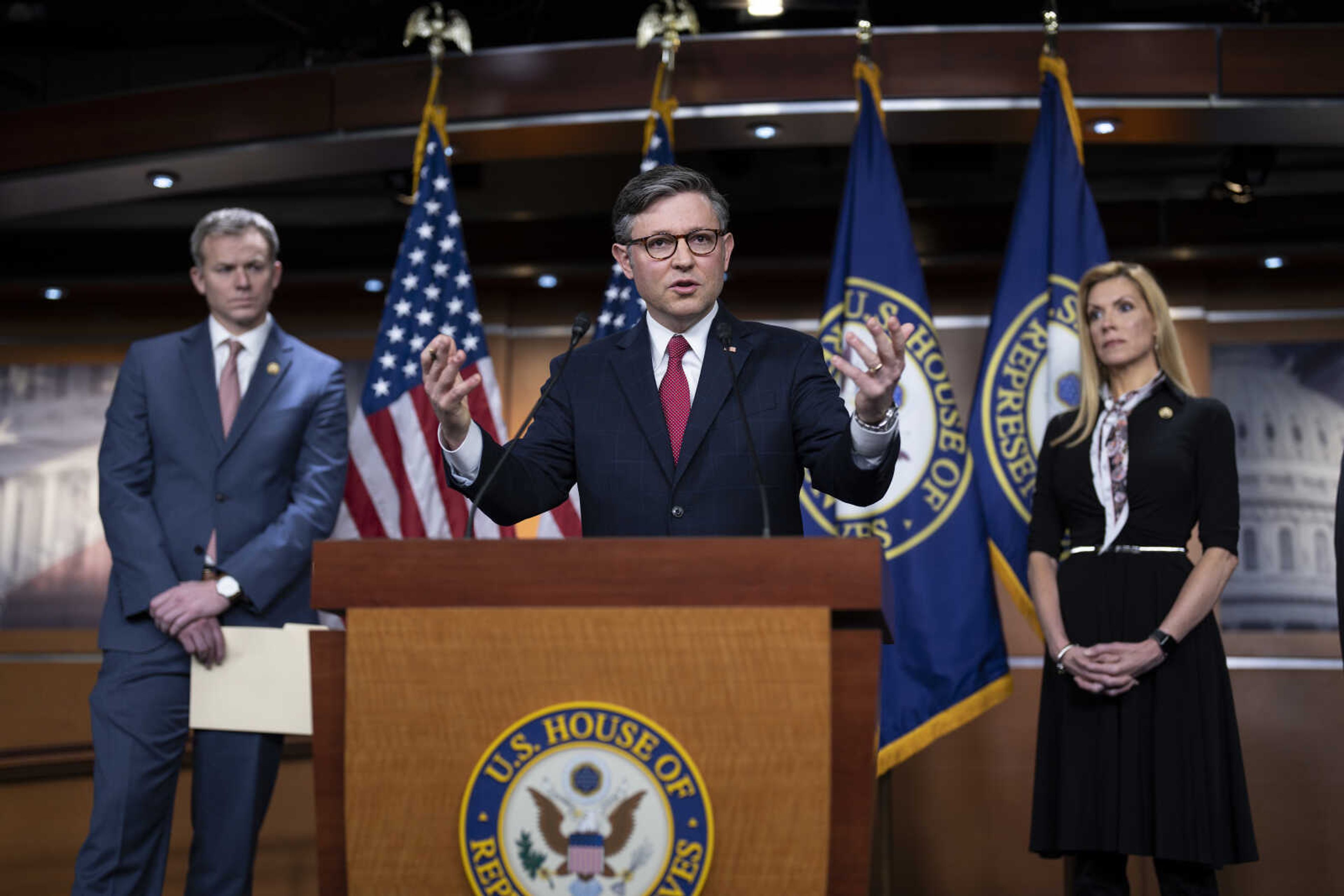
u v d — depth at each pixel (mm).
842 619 1677
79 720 5523
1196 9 5480
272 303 5914
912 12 5520
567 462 2322
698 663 1576
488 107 4816
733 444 2195
